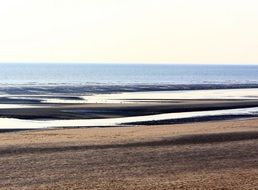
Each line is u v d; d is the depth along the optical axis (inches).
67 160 997.2
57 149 1128.8
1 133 1455.5
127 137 1348.4
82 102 2706.7
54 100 2827.3
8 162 964.0
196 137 1343.5
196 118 2014.0
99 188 740.0
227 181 787.4
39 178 823.7
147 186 751.1
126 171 893.2
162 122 1872.5
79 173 871.1
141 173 875.4
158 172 885.8
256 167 940.0
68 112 2146.9
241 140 1299.2
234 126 1637.6
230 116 2102.6
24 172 873.5
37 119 1897.1
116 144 1217.4
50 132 1466.5
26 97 3038.9
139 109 2309.3
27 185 767.7
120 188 738.2
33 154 1059.3
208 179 808.3
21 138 1315.2
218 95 3508.9
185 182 781.3
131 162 984.3
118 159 1015.6
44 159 1002.7
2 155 1042.7
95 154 1069.8
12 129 1600.6
